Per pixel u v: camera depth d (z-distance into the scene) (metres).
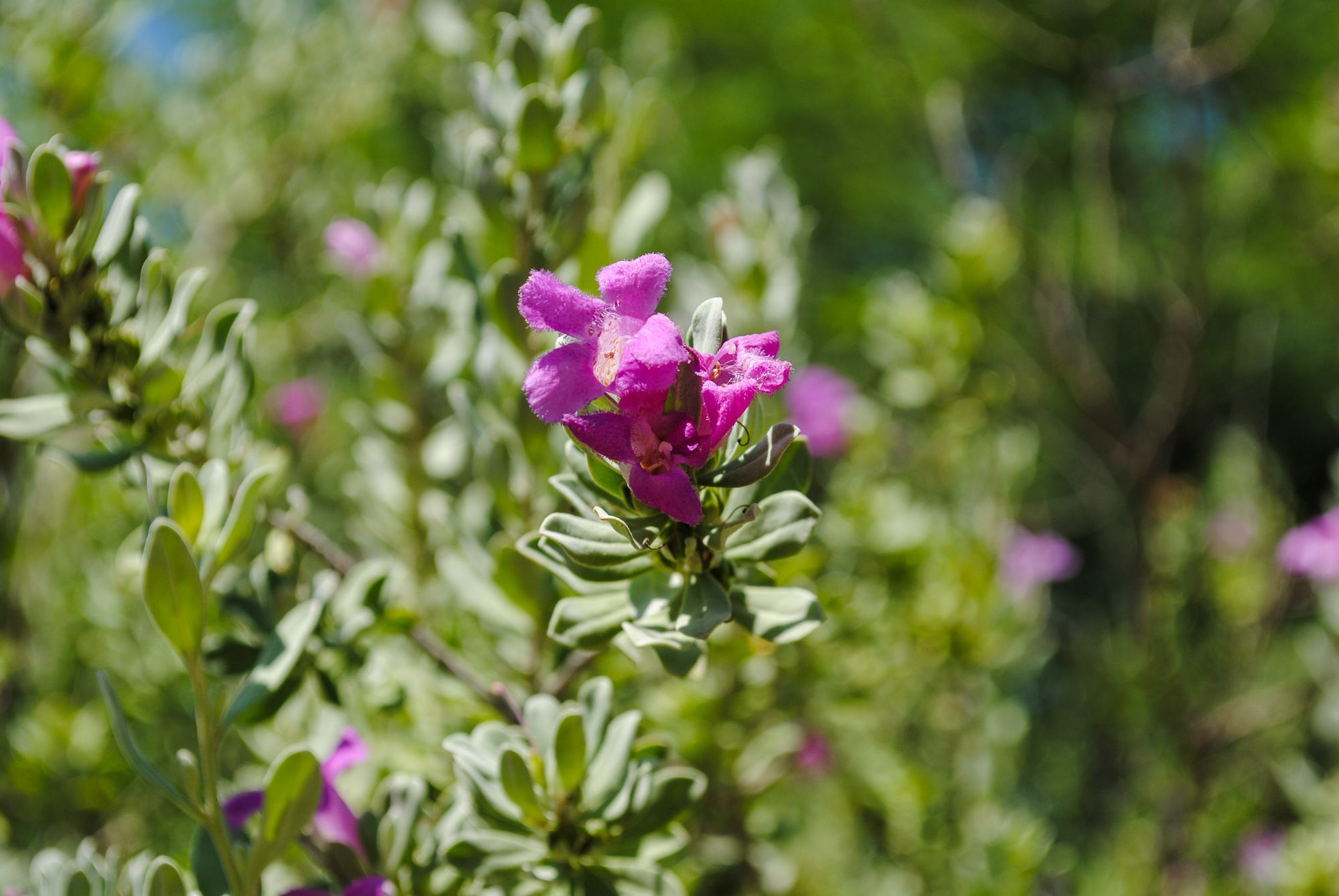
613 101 0.53
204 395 0.46
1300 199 1.17
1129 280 1.40
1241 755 0.95
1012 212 0.96
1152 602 0.95
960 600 0.68
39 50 0.59
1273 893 0.77
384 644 0.49
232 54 0.92
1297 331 2.16
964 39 1.90
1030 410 1.04
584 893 0.40
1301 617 1.07
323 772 0.41
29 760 0.57
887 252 2.40
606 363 0.36
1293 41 1.74
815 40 2.07
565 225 0.47
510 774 0.39
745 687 0.54
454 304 0.52
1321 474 2.32
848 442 0.74
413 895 0.41
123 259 0.43
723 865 0.55
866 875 0.77
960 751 0.73
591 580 0.38
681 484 0.35
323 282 0.93
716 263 0.56
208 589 0.39
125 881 0.43
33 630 0.65
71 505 0.68
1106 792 0.98
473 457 0.49
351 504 0.76
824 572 0.60
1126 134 1.44
